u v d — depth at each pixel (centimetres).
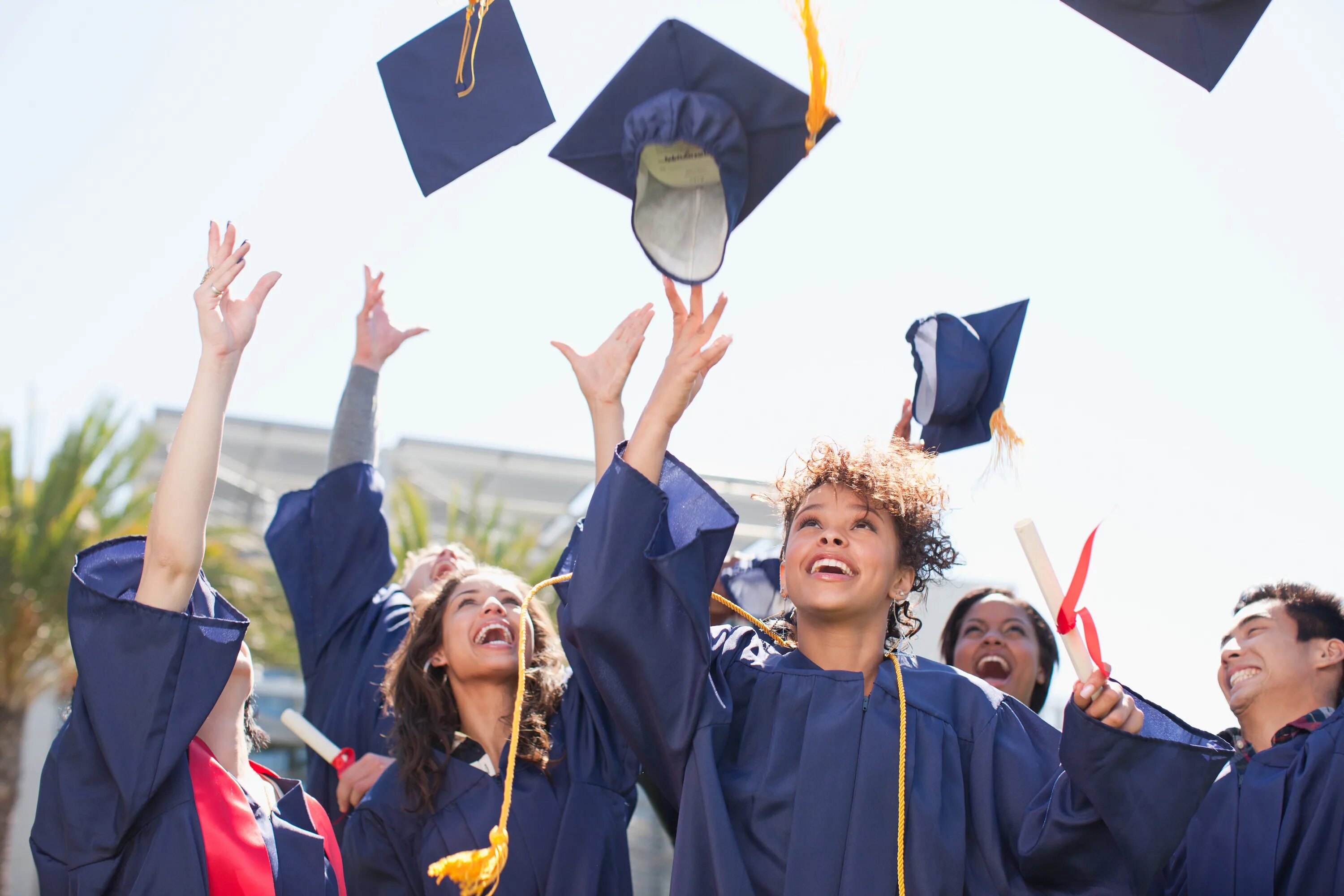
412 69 352
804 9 285
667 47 313
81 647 288
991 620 463
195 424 299
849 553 293
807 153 289
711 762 279
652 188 315
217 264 309
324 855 322
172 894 288
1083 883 267
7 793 1266
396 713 379
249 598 1316
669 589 288
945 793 277
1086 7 344
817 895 265
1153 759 253
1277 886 321
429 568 493
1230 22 333
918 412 444
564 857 351
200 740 313
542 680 382
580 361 329
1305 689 354
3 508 1252
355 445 486
